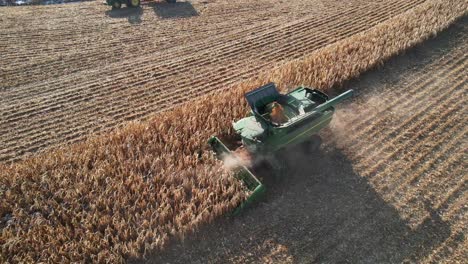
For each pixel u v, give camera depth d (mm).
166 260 8781
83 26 22734
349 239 9148
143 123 12625
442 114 13125
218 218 9602
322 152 11688
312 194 10352
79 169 10766
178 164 10867
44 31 22078
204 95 14703
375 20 21719
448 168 10992
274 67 16984
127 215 9438
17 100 15531
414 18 19406
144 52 19422
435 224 9430
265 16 23641
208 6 25594
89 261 8609
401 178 10734
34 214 9609
